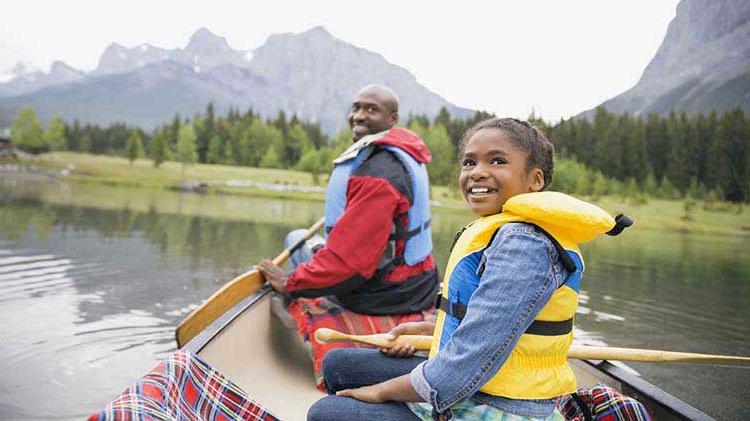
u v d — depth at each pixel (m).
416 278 2.48
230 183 30.88
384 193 2.34
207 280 6.29
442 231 15.51
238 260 8.07
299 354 2.80
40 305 4.79
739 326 5.30
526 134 1.30
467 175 1.33
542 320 1.20
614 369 1.84
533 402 1.20
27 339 3.88
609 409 1.44
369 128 2.86
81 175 32.25
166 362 1.40
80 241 9.27
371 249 2.34
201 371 1.48
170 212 17.22
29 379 3.20
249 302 2.57
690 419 1.41
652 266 9.61
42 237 9.55
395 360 1.62
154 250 8.71
